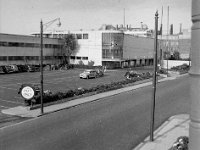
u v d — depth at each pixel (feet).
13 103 90.94
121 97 110.32
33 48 232.73
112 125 66.54
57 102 92.89
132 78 160.04
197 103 9.47
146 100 103.45
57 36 287.28
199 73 9.31
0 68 187.73
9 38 208.85
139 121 70.95
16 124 66.49
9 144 51.78
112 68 254.06
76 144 52.21
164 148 50.24
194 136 9.58
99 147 50.62
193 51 9.55
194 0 9.42
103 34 260.62
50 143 52.54
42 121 69.72
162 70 221.46
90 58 267.80
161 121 71.56
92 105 92.89
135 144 52.70
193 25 9.64
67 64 250.57
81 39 270.46
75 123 68.03
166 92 124.57
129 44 279.49
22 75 178.29
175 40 384.06
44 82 147.02
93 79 167.94
